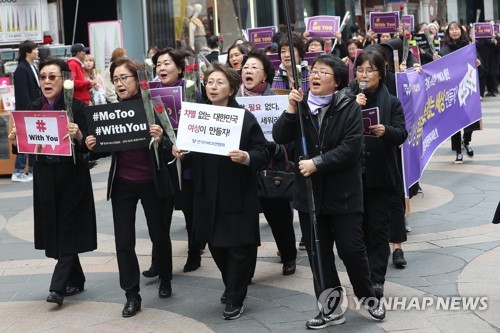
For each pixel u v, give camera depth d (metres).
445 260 7.05
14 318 6.08
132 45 17.92
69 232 6.26
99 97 14.22
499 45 21.84
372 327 5.52
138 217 9.64
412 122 8.05
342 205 5.36
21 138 6.22
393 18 13.41
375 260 6.05
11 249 8.32
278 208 6.75
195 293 6.54
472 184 10.41
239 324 5.72
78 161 6.25
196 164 5.93
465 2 36.28
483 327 5.43
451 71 9.53
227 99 6.01
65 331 5.72
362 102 6.04
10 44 15.69
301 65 7.43
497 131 15.10
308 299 6.24
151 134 5.90
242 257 5.86
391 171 6.03
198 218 5.94
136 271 6.09
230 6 18.69
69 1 19.05
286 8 5.48
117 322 5.88
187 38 18.06
